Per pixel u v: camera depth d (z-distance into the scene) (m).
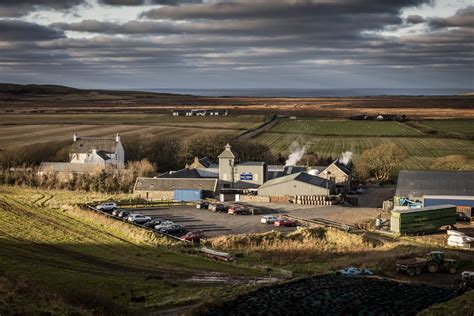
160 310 42.91
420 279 53.53
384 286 45.06
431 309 38.81
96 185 120.25
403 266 54.84
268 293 43.12
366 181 133.88
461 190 94.81
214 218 91.69
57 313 38.31
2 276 48.16
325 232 77.62
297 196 106.88
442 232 81.00
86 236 73.06
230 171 117.69
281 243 72.75
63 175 126.06
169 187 111.75
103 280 51.59
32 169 134.25
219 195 111.38
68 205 95.19
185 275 55.97
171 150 156.12
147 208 100.62
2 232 71.50
